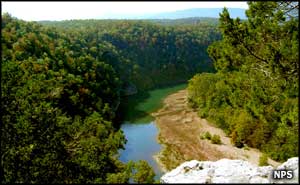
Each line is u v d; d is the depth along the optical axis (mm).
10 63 32969
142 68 125125
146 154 53438
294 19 22859
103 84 81812
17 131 26516
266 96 27922
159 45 138875
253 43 25453
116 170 29156
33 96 31406
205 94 74625
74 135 31281
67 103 57344
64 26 150500
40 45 74750
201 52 151125
